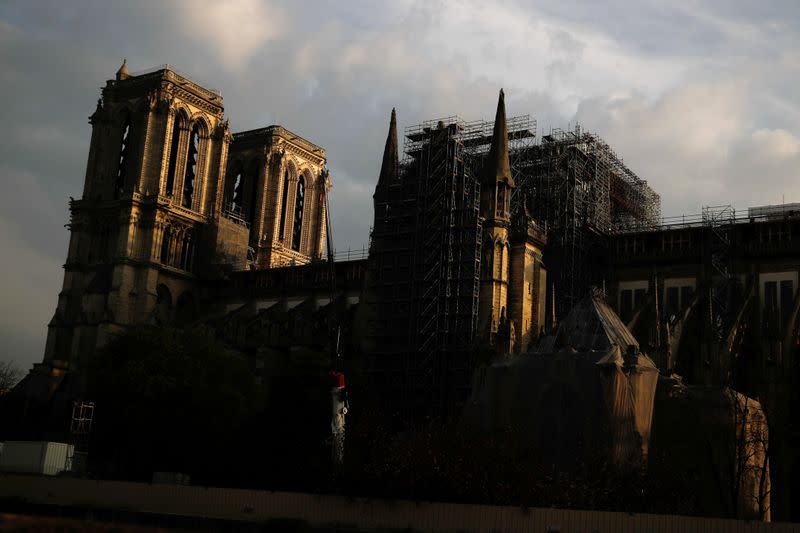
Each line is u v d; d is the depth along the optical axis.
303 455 91.38
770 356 97.25
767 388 96.00
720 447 82.56
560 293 114.31
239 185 179.25
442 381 106.94
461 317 109.19
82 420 108.75
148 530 54.38
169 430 99.25
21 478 75.12
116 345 105.94
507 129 123.69
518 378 85.12
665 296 115.31
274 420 100.69
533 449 72.25
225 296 146.75
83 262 146.50
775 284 108.19
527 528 56.88
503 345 98.25
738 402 84.50
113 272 138.88
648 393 80.50
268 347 130.25
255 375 128.50
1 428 126.69
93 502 70.75
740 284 109.88
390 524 61.12
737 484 76.62
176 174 147.88
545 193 127.88
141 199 142.62
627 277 118.56
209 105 153.12
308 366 104.31
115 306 136.12
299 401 101.25
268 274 143.62
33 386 134.25
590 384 80.50
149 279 139.00
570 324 89.62
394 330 115.06
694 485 75.69
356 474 63.44
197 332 108.38
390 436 94.19
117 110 150.75
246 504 65.25
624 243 120.06
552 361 83.50
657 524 53.34
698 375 103.44
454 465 63.59
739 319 103.56
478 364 98.88
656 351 94.38
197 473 98.75
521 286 110.81
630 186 143.38
